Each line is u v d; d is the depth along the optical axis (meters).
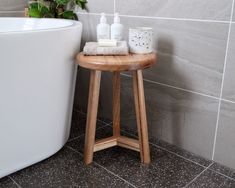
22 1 1.75
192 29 1.11
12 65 0.93
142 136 1.15
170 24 1.18
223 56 1.05
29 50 0.95
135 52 1.12
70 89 1.23
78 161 1.21
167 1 1.16
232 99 1.07
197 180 1.09
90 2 1.48
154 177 1.10
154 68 1.30
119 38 1.21
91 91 1.09
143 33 1.09
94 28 1.51
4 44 0.88
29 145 1.11
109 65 0.99
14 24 1.57
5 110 0.97
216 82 1.10
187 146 1.28
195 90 1.18
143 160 1.20
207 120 1.17
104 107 1.62
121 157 1.25
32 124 1.08
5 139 1.02
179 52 1.18
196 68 1.15
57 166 1.18
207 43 1.08
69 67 1.16
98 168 1.16
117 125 1.27
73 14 1.58
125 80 1.45
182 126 1.27
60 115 1.20
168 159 1.23
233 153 1.13
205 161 1.21
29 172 1.13
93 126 1.14
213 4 1.03
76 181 1.08
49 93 1.09
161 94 1.31
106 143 1.25
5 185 1.05
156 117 1.37
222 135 1.14
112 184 1.06
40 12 1.60
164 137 1.37
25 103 1.02
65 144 1.36
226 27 1.02
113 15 1.39
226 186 1.05
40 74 1.02
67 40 1.09
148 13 1.24
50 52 1.03
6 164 1.06
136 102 1.12
